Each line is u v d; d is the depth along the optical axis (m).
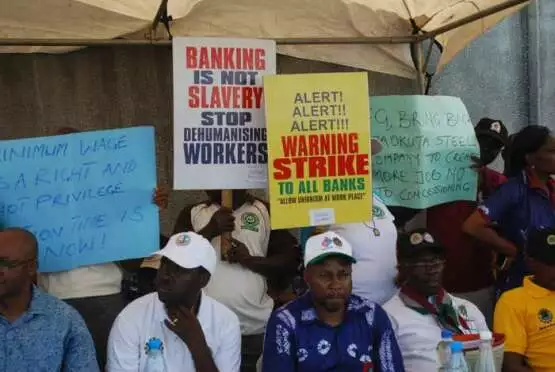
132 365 3.38
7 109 5.00
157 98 5.31
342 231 4.14
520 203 4.32
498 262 4.78
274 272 4.33
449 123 4.59
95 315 3.89
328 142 4.01
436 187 4.54
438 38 5.41
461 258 4.60
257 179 4.11
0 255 3.07
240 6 4.85
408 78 5.67
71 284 3.87
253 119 4.10
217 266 4.25
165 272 3.38
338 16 5.06
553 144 4.21
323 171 4.00
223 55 4.07
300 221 3.98
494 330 3.85
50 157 3.84
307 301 3.47
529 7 6.54
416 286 3.69
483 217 4.29
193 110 4.04
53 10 4.38
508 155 4.56
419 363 3.62
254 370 4.26
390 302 3.76
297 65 5.57
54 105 5.10
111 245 3.89
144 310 3.47
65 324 3.20
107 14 4.44
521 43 6.57
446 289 4.62
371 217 4.05
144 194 3.94
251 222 4.41
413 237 3.70
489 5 4.99
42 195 3.82
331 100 4.02
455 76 6.35
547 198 4.31
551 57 6.61
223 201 4.19
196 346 3.36
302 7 4.95
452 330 3.64
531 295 3.77
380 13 5.11
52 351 3.14
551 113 6.63
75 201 3.86
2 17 4.40
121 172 3.91
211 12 4.83
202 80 4.05
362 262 4.09
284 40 4.94
